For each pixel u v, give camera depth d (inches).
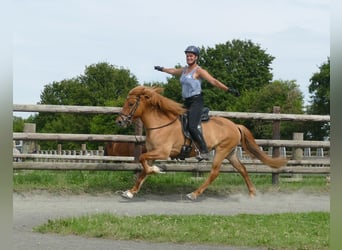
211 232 261.4
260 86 2679.6
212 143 418.6
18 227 280.7
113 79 3161.9
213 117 435.2
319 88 1921.8
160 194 443.5
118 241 245.4
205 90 2485.2
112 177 481.1
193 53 409.4
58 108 442.6
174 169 476.7
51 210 348.5
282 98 2242.9
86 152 1046.4
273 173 501.4
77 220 288.7
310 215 329.1
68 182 458.9
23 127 476.7
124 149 664.4
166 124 406.3
